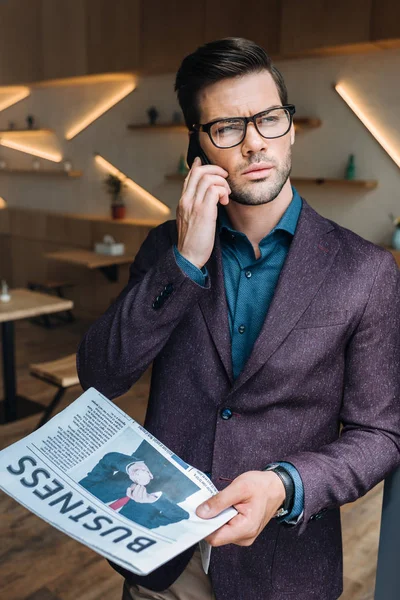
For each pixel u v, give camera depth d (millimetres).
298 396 935
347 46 3904
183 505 776
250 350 981
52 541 2477
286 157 916
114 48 5254
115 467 838
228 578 970
